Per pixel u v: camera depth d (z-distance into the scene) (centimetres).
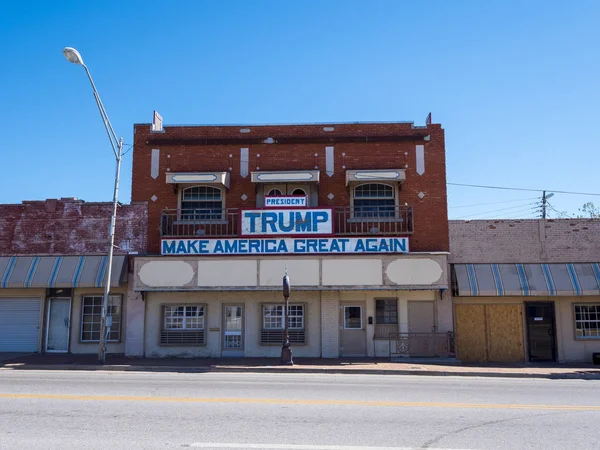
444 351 2125
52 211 2295
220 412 991
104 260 2222
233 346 2188
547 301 2248
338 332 2155
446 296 2177
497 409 1041
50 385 1333
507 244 2252
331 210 2145
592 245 2242
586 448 762
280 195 2178
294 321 2194
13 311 2283
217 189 2294
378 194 2262
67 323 2269
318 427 876
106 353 2225
